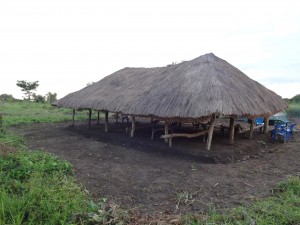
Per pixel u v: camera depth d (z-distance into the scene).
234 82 11.73
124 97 13.44
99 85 17.19
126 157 10.29
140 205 6.21
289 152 11.57
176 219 5.33
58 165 8.06
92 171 8.40
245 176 8.23
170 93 11.54
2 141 11.48
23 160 7.84
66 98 18.06
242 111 10.30
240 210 5.64
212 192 7.00
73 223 4.82
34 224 4.67
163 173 8.45
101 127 16.89
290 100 38.12
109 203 6.15
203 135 12.27
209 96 10.30
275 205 5.84
